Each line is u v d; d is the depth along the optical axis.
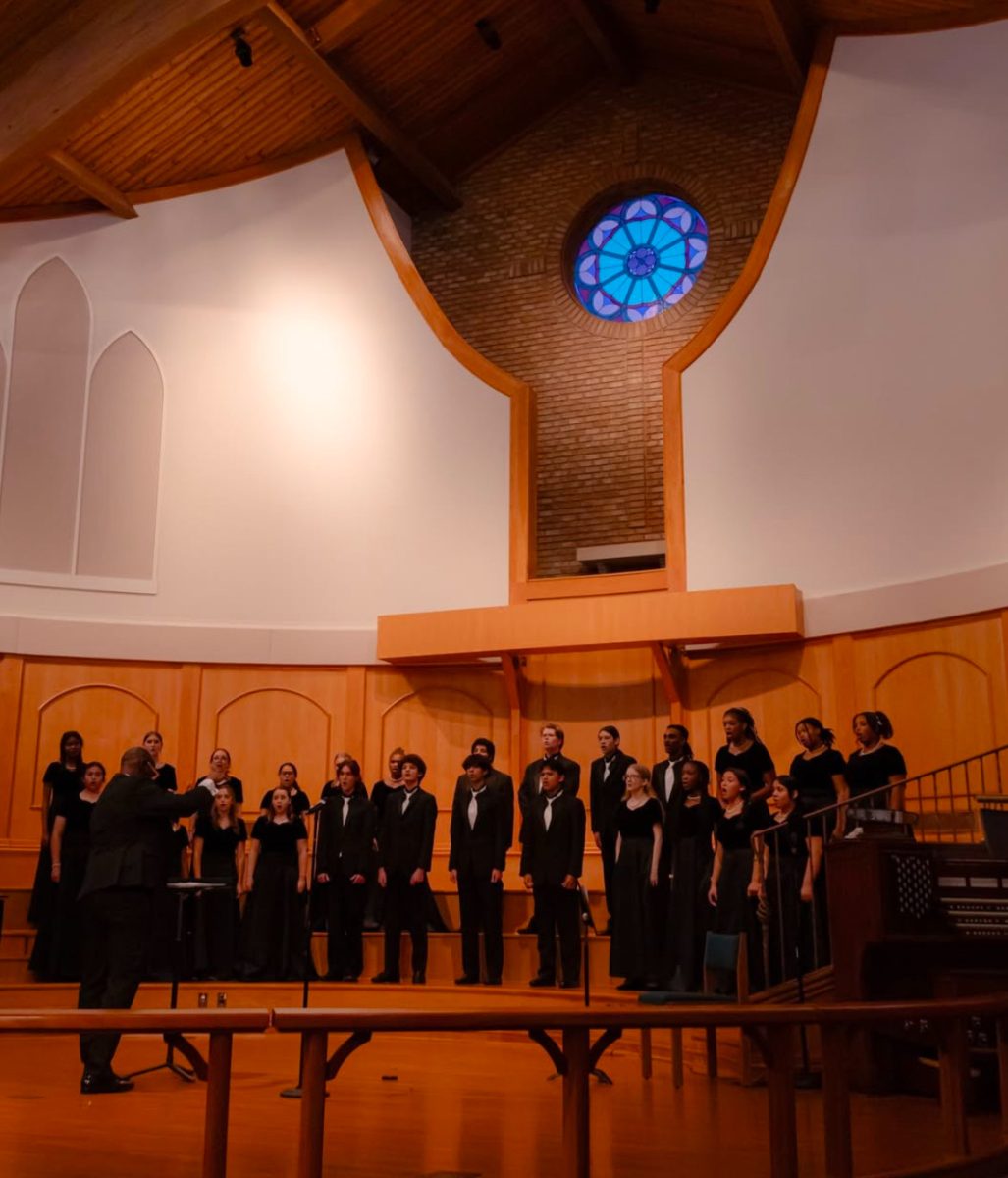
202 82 10.52
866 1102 5.44
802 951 6.75
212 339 11.52
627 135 12.76
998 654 8.90
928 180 9.91
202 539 11.20
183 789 10.81
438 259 13.20
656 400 11.98
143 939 5.72
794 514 10.05
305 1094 3.16
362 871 8.65
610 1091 5.67
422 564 11.08
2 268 11.21
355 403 11.45
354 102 11.31
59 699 10.80
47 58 9.82
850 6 10.38
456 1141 4.36
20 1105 5.07
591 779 8.55
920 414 9.60
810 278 10.34
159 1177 3.70
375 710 11.02
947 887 5.86
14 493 10.93
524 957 8.81
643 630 10.09
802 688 9.90
